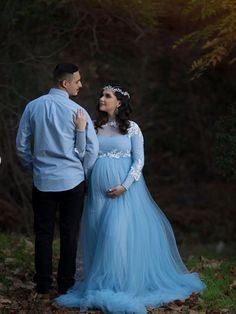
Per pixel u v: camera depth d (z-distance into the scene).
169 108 17.97
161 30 11.73
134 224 6.80
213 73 15.97
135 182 6.97
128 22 11.21
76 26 11.37
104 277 6.62
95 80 13.98
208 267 8.36
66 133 6.68
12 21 10.95
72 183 6.71
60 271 6.86
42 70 11.80
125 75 15.24
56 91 6.79
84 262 6.97
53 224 6.88
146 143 16.27
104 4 10.53
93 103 13.38
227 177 9.27
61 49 11.70
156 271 6.93
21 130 6.82
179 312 6.48
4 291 7.05
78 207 6.81
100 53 12.95
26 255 8.74
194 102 17.78
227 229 16.12
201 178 18.66
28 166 6.95
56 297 6.83
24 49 11.56
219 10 8.97
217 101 17.47
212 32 8.77
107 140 6.91
